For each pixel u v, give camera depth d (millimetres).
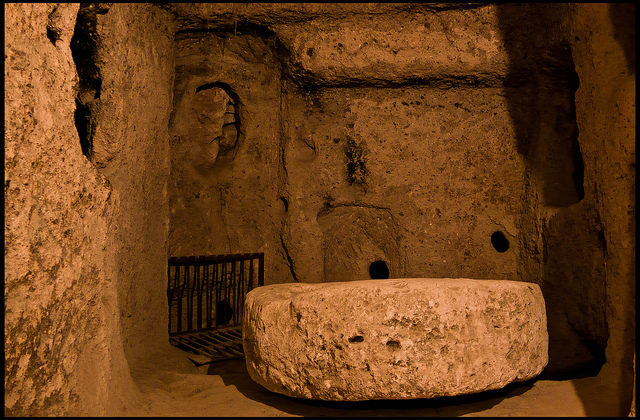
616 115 3471
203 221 4992
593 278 3904
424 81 4832
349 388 2893
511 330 3025
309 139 4984
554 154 4668
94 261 3043
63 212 2830
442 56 4668
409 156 4934
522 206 4789
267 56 4973
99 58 3525
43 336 2680
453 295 2938
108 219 3207
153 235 4098
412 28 4699
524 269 4719
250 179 5043
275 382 3080
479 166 4891
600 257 3840
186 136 4945
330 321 2928
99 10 3422
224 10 4559
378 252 5055
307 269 4938
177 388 3502
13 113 2551
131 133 3779
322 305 2955
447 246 4902
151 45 4113
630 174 3361
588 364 4141
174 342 4461
